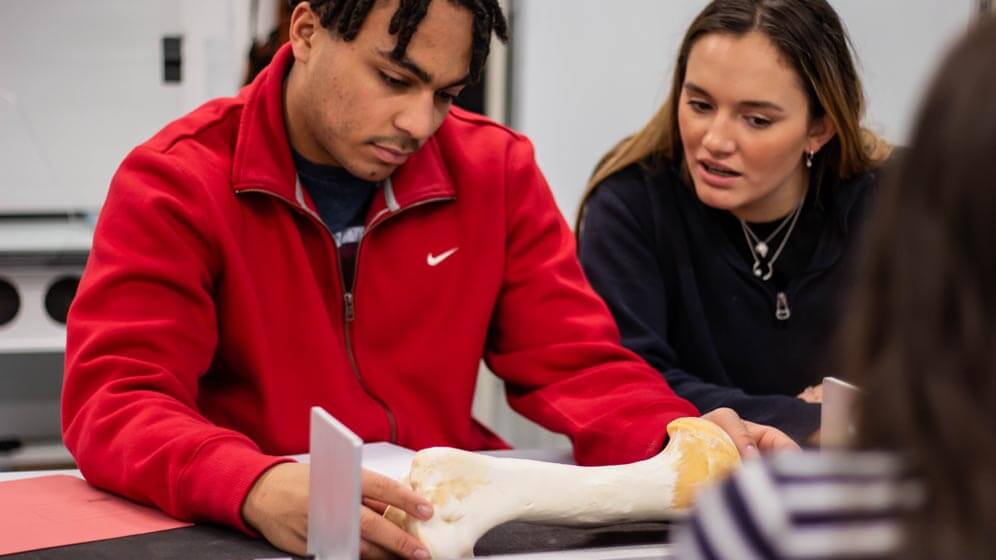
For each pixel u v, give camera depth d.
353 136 1.18
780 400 1.36
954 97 0.41
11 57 2.17
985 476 0.40
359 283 1.31
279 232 1.26
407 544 0.88
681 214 1.56
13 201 2.21
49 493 1.08
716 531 0.46
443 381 1.34
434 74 1.14
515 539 0.97
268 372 1.25
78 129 2.22
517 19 2.43
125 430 1.05
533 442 2.54
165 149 1.22
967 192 0.41
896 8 2.31
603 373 1.28
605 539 0.98
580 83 2.48
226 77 2.28
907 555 0.42
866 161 1.53
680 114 1.46
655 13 2.45
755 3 1.40
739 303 1.55
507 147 1.42
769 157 1.41
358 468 0.77
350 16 1.13
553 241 1.40
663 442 1.11
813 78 1.40
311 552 0.88
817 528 0.44
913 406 0.42
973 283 0.41
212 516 0.98
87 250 2.08
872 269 0.44
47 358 2.29
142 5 2.22
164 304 1.15
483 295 1.35
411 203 1.31
